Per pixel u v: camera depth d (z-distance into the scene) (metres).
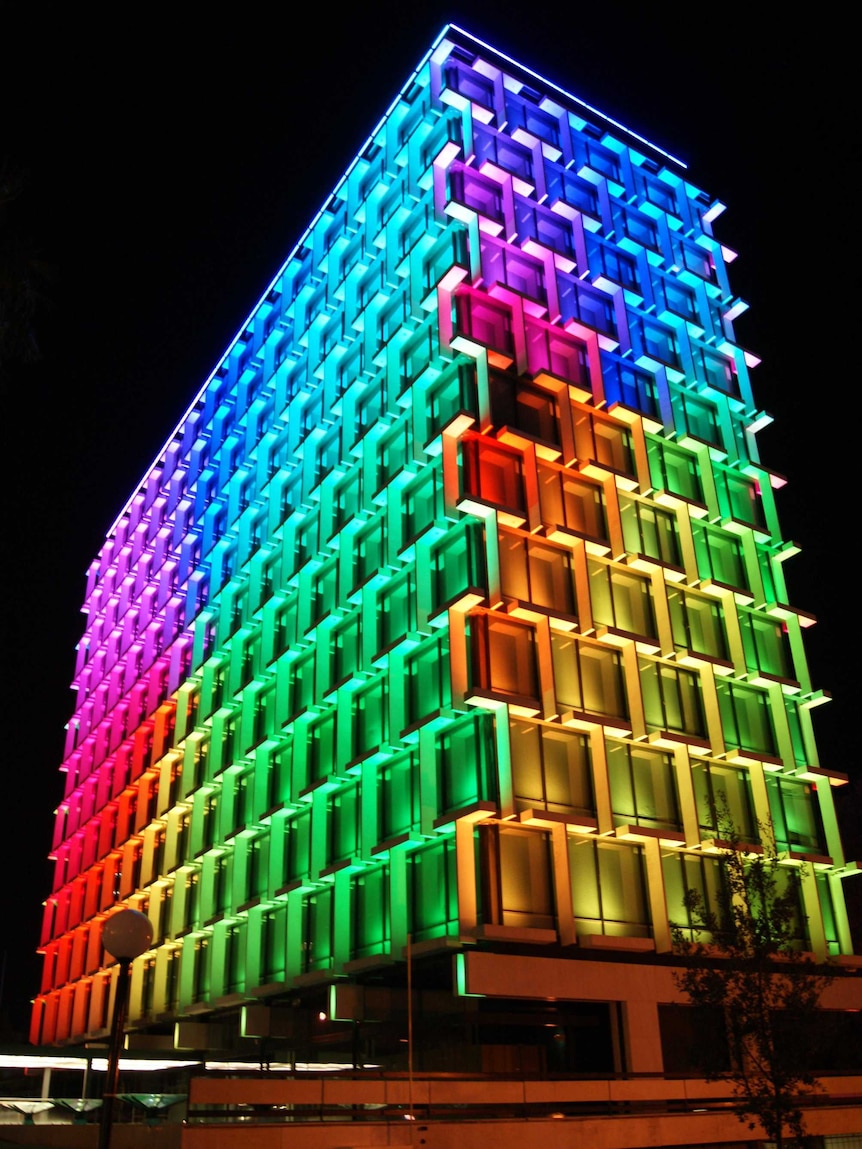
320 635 47.19
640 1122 29.91
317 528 50.56
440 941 34.00
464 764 36.88
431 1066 37.34
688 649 43.06
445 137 46.72
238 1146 24.05
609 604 41.94
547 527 39.75
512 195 45.75
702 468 47.50
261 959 46.94
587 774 38.22
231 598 58.34
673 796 40.66
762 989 28.36
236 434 63.38
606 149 52.72
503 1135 27.12
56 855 84.12
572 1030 37.16
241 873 49.84
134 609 77.19
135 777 68.75
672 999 36.94
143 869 63.41
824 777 45.19
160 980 57.25
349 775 42.53
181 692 62.28
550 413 42.97
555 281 45.03
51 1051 48.97
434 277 44.84
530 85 50.66
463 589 37.78
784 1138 30.12
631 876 38.25
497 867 34.84
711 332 51.25
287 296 60.22
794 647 47.31
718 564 47.28
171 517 71.31
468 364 41.75
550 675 37.69
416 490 43.22
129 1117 36.31
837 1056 40.94
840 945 43.06
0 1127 39.34
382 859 39.72
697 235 53.97
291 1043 43.75
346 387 50.38
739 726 44.44
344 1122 25.38
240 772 53.16
